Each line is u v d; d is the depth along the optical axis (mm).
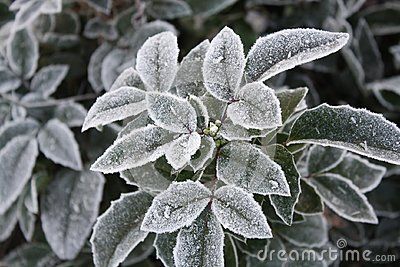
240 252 594
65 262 741
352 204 594
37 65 790
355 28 874
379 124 492
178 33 778
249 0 857
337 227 776
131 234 536
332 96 863
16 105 738
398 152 485
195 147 467
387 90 811
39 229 766
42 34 789
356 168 635
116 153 480
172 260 518
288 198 502
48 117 737
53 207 717
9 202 692
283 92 523
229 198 477
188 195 480
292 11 872
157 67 517
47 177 734
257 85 477
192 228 485
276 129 501
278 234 627
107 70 737
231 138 480
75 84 802
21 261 763
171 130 479
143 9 766
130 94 508
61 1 746
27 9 716
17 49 753
